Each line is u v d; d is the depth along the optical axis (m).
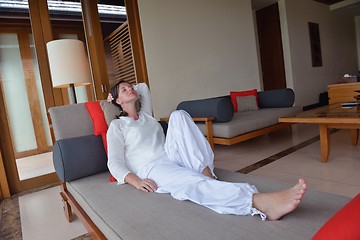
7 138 2.77
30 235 1.77
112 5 3.58
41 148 3.07
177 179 1.27
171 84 4.04
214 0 4.59
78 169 1.67
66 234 1.72
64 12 3.22
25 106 3.01
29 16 2.99
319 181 1.98
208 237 0.87
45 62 3.03
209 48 4.52
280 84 6.25
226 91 4.78
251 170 2.44
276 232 0.86
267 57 6.44
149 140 1.59
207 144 1.44
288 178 2.12
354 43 8.52
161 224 1.00
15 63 2.96
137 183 1.37
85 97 3.38
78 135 1.80
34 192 2.74
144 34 3.78
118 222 1.06
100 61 3.46
